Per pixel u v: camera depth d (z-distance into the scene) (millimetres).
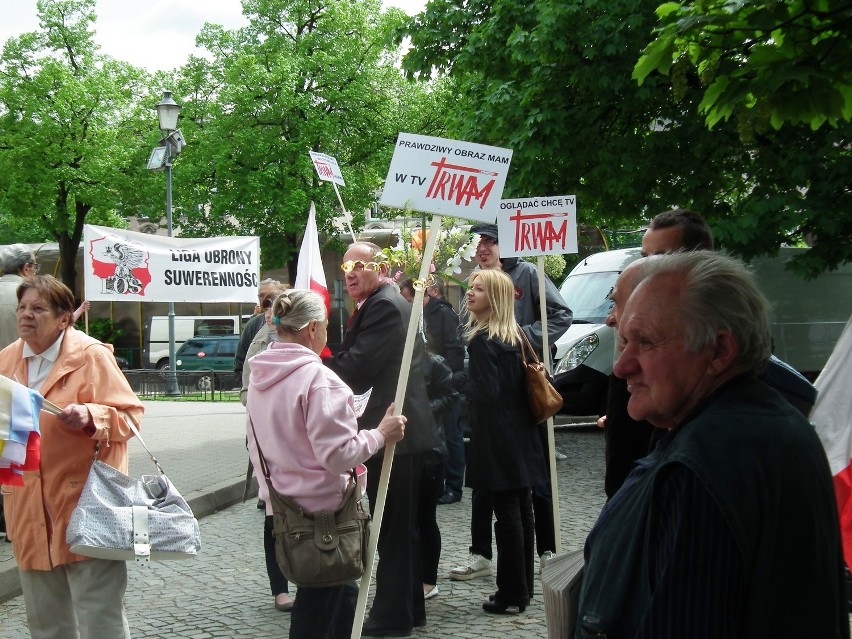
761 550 1679
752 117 4770
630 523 1866
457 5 17641
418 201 4824
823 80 4609
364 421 5051
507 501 5648
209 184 35969
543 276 6875
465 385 5602
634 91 14672
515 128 15672
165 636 5355
